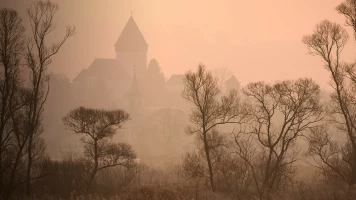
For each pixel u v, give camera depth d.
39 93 174.50
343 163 178.25
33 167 176.75
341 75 164.88
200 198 141.50
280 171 164.00
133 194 142.38
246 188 155.38
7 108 161.12
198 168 160.75
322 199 138.12
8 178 165.38
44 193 163.12
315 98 162.50
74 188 167.88
